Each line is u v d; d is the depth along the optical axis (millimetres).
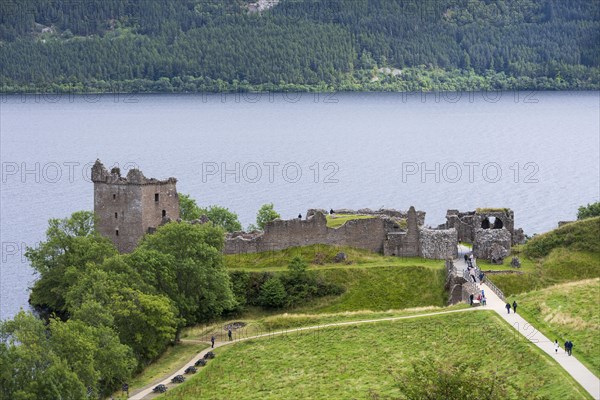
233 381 195125
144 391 189625
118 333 196625
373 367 195375
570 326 194375
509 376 177625
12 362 169375
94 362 180750
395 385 182375
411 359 196000
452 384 154000
